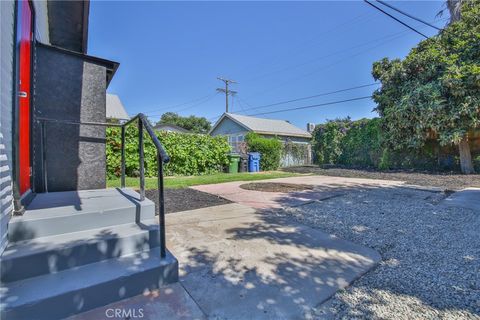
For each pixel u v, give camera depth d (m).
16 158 1.98
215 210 4.17
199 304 1.69
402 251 2.68
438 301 1.80
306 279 2.05
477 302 1.79
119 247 1.99
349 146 14.33
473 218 3.87
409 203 4.85
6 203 1.76
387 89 10.84
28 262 1.62
